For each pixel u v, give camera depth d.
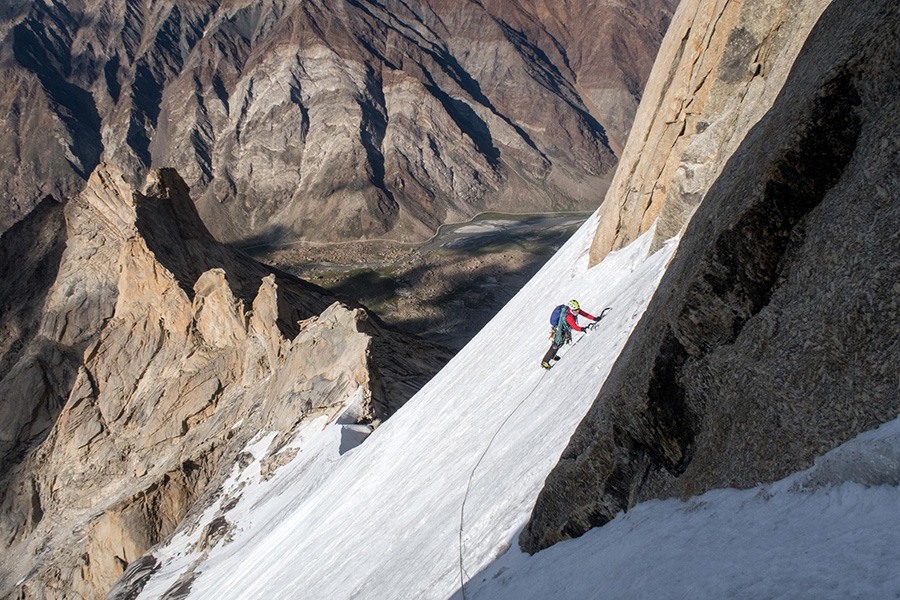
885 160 6.22
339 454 39.16
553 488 9.90
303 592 20.23
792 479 5.95
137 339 67.88
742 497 6.48
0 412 71.62
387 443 27.45
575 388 13.20
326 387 50.09
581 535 9.22
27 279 85.25
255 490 46.00
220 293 65.56
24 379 73.75
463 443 17.92
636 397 8.57
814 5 13.28
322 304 74.81
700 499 7.08
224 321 65.31
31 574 56.03
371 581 15.16
